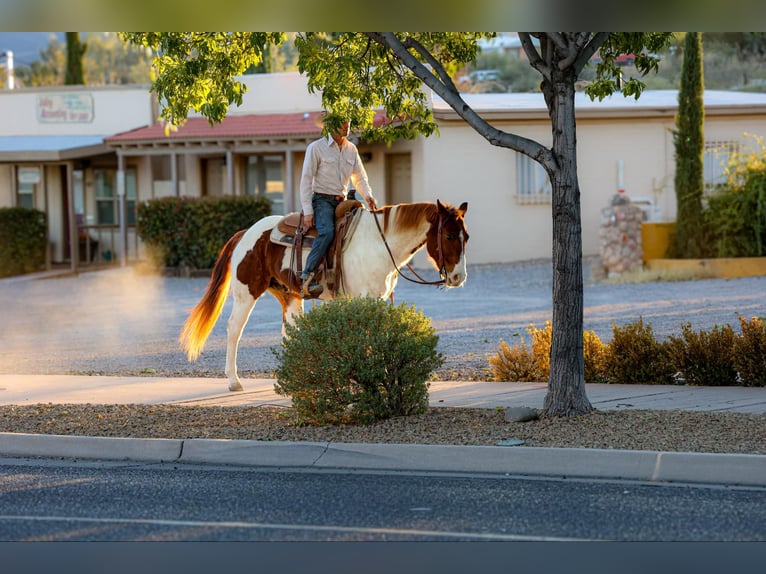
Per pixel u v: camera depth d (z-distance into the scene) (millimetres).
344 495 7859
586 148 27031
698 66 23781
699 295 19859
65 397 12008
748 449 8516
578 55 9500
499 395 11422
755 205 23156
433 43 12086
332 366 9766
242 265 12086
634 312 17969
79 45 40375
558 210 9844
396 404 10125
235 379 12211
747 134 24906
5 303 23328
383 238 11211
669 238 24438
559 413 9938
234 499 7777
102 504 7668
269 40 11344
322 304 10312
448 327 17406
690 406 10531
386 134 11898
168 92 11344
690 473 8258
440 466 8789
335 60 10852
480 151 27062
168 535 6824
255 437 9562
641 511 7266
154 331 18312
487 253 27312
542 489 7988
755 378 11875
